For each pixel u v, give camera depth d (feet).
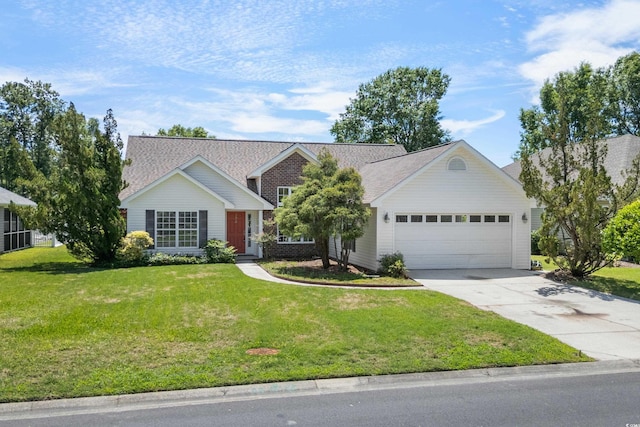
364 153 93.91
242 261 71.36
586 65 129.39
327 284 50.52
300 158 79.10
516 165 110.52
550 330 33.40
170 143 86.79
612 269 62.23
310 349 27.81
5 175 164.35
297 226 57.82
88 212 61.05
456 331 31.96
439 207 61.87
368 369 24.88
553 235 55.26
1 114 164.96
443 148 63.31
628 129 126.82
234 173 82.28
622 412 20.30
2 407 20.38
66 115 61.00
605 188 51.01
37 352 26.81
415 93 153.48
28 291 44.37
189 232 71.31
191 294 43.47
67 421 19.33
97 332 31.01
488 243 63.77
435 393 22.65
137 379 23.11
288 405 21.11
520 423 19.17
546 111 133.08
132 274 55.21
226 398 21.90
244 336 30.48
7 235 87.10
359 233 56.75
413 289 47.96
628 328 34.01
